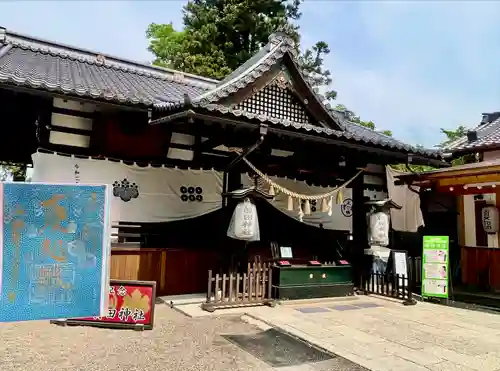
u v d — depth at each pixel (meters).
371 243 9.46
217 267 8.47
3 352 4.61
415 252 12.62
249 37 22.38
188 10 23.23
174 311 7.08
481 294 10.15
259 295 7.80
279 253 8.57
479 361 4.89
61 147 7.80
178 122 7.11
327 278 8.72
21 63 8.47
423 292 9.02
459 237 11.94
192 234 8.67
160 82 11.69
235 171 8.32
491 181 9.73
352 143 8.15
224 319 6.55
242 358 4.74
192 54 21.67
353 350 5.15
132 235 7.77
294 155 9.16
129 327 5.72
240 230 7.36
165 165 8.44
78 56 11.23
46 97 7.20
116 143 8.15
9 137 9.57
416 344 5.54
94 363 4.37
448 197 12.57
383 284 9.30
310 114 8.81
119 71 11.48
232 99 7.79
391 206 9.43
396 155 9.06
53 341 5.08
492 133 14.11
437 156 9.53
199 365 4.45
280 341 5.46
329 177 10.13
